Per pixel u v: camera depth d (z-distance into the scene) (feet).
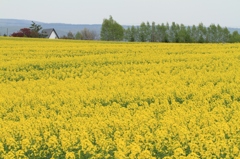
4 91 69.26
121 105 60.95
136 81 76.84
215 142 37.86
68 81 79.05
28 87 72.49
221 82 72.23
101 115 50.90
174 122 44.98
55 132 45.62
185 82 75.41
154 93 64.44
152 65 98.32
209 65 97.86
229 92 66.28
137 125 44.83
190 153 36.04
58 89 70.03
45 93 66.90
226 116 49.57
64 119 49.70
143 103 59.47
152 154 37.76
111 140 39.75
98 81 77.00
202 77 78.28
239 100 62.80
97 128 43.83
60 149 40.04
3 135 42.93
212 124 44.14
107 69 94.32
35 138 41.68
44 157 39.37
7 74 90.22
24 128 43.73
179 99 62.75
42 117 51.57
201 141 38.22
